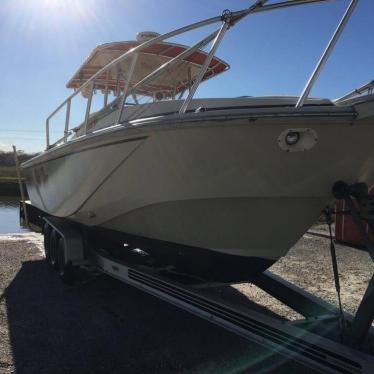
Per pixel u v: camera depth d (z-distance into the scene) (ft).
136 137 13.28
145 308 16.42
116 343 13.25
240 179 12.23
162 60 18.67
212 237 13.56
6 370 11.44
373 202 11.45
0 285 19.22
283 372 11.55
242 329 11.65
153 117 12.82
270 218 12.78
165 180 13.43
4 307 16.30
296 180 12.00
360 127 11.15
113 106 16.81
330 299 17.78
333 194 12.34
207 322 14.94
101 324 14.75
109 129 14.28
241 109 11.33
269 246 13.24
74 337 13.65
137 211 15.28
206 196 12.91
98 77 19.26
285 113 10.87
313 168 11.76
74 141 16.67
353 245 29.81
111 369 11.60
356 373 9.21
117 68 18.65
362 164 12.04
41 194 25.08
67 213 20.42
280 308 16.21
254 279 15.08
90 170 16.12
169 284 13.96
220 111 11.46
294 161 11.61
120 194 15.37
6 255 25.59
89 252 19.31
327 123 10.87
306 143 11.25
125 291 18.48
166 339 13.60
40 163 23.24
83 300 17.25
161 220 14.53
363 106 10.80
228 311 12.03
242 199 12.62
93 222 18.47
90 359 12.16
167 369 11.65
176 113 12.75
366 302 10.40
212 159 12.10
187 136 12.05
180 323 14.93
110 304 16.81
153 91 21.31
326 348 9.81
